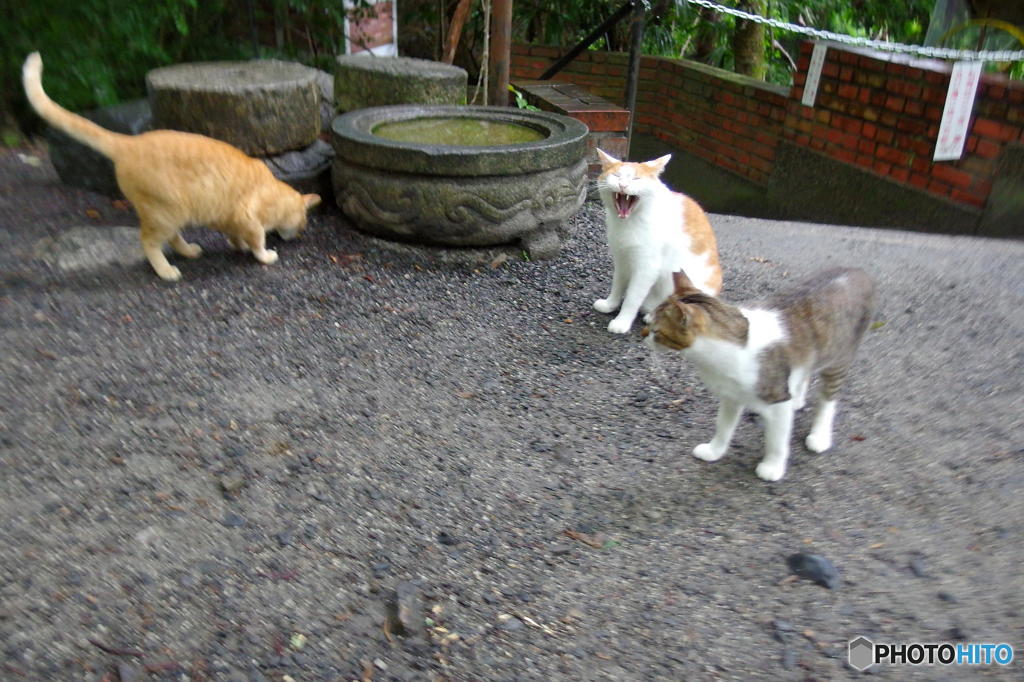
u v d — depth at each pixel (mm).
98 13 2729
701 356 1247
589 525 1270
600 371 1760
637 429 1551
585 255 2387
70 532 1110
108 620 981
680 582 1147
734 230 2846
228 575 1076
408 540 1190
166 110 2186
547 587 1128
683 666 1000
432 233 2156
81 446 1296
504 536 1225
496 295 2072
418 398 1584
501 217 2141
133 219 2254
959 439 1476
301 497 1248
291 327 1787
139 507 1177
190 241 2170
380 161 2076
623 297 2027
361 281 2049
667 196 1878
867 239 2684
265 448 1356
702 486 1381
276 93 2227
